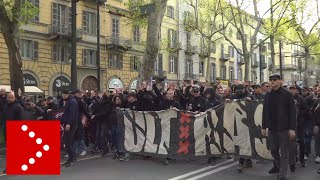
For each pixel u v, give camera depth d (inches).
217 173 356.8
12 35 590.9
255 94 472.1
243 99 383.9
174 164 403.9
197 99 442.6
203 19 1796.3
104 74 1535.4
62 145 482.0
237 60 2544.3
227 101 392.2
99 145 471.8
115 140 455.8
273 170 354.3
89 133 511.5
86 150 496.4
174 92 470.9
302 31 1738.4
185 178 333.4
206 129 402.9
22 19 664.4
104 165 399.2
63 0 1381.6
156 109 449.1
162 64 1841.8
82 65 1440.7
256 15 1227.2
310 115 416.5
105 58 1545.3
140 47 1689.2
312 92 486.3
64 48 1396.4
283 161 322.0
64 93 403.9
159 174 350.3
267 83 467.2
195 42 2087.8
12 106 413.4
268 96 330.6
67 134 398.0
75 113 399.9
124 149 437.7
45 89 1320.1
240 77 2593.5
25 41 1264.8
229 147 390.3
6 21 584.1
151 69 737.6
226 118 392.8
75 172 362.0
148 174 350.3
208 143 401.4
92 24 1496.1
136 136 434.0
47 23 1328.7
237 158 399.9
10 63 603.5
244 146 380.2
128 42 1622.8
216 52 2321.6
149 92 456.1
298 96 418.0
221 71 2377.0
